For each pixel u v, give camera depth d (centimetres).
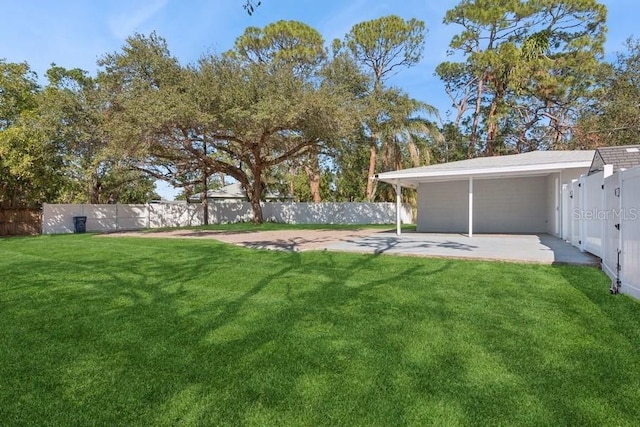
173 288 593
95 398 274
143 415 252
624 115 2025
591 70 2164
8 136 1617
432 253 856
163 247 1117
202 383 292
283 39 2412
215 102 1501
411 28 2491
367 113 1900
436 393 269
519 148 2703
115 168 1972
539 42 2209
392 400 262
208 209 2648
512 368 304
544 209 1566
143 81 1614
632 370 298
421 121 2423
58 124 1792
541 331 379
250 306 487
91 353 351
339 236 1418
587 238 818
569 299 486
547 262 709
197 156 1814
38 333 403
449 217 1708
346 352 340
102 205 2198
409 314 439
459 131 2983
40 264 833
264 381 293
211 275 682
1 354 350
